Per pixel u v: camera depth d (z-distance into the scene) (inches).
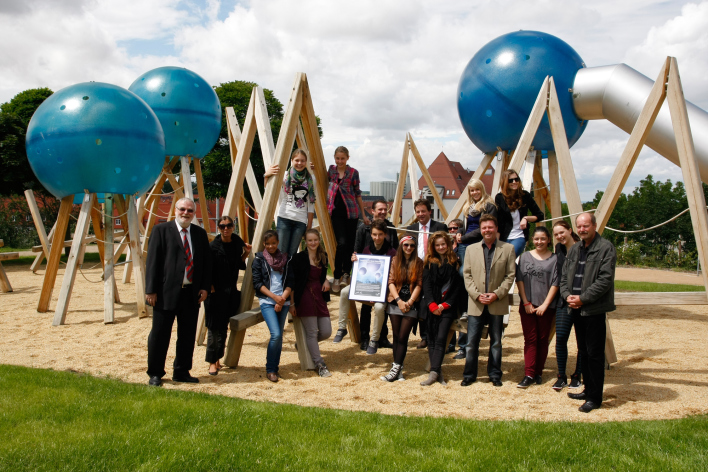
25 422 160.1
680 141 238.2
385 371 253.6
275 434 156.6
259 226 258.7
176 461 136.7
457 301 235.3
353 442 152.5
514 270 229.6
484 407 200.2
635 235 1067.9
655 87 247.8
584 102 386.6
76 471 131.4
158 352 215.9
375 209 273.0
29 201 618.2
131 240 386.0
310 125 286.8
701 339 319.6
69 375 213.5
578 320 203.9
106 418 164.6
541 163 449.1
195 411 172.1
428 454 145.6
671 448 150.6
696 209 232.8
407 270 240.1
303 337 251.6
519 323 377.4
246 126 301.6
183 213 215.0
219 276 240.7
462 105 428.1
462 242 259.0
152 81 480.4
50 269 390.6
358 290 245.8
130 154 356.2
